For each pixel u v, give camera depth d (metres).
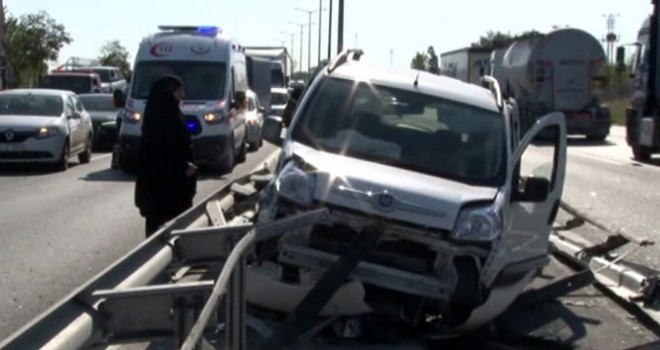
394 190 7.85
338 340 8.14
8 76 49.22
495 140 9.05
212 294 4.96
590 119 42.28
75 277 11.05
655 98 30.16
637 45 31.61
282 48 60.34
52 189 20.19
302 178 7.99
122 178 22.66
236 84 25.81
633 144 31.81
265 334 7.68
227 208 10.52
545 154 30.55
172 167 10.63
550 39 42.12
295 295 7.81
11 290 10.31
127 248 13.00
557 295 9.75
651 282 10.30
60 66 67.44
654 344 8.48
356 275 7.66
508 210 8.29
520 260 8.70
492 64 49.78
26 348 4.37
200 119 23.67
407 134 9.06
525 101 43.62
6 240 13.55
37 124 23.84
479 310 7.97
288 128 9.23
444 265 7.79
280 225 6.77
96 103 33.91
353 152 8.86
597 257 12.34
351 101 9.37
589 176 26.20
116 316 5.25
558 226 14.40
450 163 8.78
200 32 25.69
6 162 24.25
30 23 70.38
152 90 10.69
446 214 7.76
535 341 8.87
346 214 7.79
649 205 19.64
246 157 29.66
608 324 9.62
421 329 8.16
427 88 9.59
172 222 7.69
